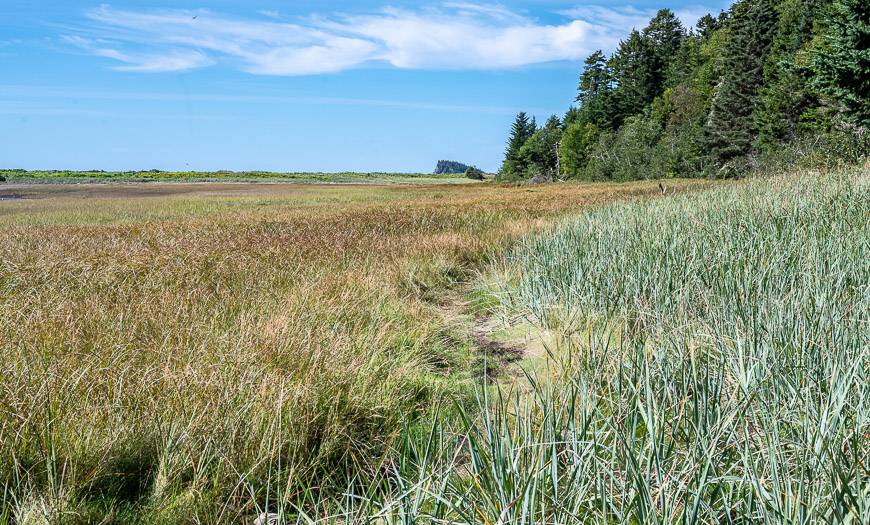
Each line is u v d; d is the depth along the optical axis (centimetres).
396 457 296
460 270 854
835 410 209
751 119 4919
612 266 586
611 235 732
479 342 520
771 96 4450
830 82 2298
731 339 318
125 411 293
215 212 2172
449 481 239
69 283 596
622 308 477
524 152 9038
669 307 440
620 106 8562
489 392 384
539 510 201
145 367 339
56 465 250
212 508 249
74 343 382
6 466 247
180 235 1043
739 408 233
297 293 565
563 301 555
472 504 205
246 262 732
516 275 753
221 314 485
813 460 191
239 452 272
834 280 420
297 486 264
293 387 319
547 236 910
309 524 222
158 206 2764
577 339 441
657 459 201
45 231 1159
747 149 4894
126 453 272
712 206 909
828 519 172
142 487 260
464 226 1280
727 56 6444
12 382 308
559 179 8156
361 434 318
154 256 740
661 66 8944
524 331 538
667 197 1291
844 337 291
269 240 933
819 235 590
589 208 1559
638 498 190
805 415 220
